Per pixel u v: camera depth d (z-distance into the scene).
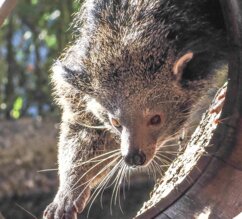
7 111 14.86
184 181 5.68
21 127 13.32
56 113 13.80
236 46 5.67
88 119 7.10
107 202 11.41
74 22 7.38
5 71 14.99
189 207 5.66
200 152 5.87
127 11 6.41
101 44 6.46
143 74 6.35
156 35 6.32
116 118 6.49
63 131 7.31
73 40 7.34
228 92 5.68
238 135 5.59
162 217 5.72
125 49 6.34
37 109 14.84
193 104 6.71
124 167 6.84
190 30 6.41
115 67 6.37
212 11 6.45
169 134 6.66
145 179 11.64
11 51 14.77
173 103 6.53
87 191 7.18
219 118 5.67
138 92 6.38
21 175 12.27
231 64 5.70
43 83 14.82
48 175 12.32
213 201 5.63
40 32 14.20
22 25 14.41
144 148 6.40
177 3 6.41
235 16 5.65
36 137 12.86
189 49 6.42
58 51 13.33
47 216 7.12
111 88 6.43
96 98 6.57
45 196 12.05
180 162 6.72
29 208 11.91
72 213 7.06
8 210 11.90
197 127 7.08
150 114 6.44
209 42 6.49
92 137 7.15
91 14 6.61
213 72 6.72
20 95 14.90
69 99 7.11
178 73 6.44
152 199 6.57
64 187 7.16
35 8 13.73
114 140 7.14
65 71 6.75
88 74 6.59
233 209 5.61
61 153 7.31
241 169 5.59
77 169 7.17
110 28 6.43
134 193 11.53
